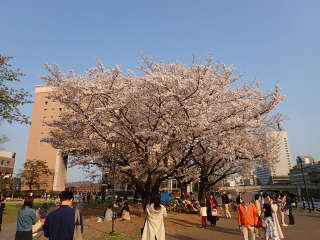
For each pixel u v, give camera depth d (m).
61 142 16.05
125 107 14.09
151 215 6.64
